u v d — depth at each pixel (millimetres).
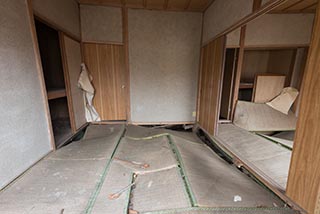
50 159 1898
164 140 2518
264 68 4523
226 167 1990
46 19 2012
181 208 1207
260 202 1311
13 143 1491
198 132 3514
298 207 1193
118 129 3193
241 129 3092
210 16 2932
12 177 1472
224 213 1170
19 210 1188
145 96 3613
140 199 1375
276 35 3188
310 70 1079
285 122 3273
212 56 2842
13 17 1504
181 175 1604
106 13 3148
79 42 3109
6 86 1427
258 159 1989
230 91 3555
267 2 1477
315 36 1045
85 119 3369
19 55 1577
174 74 3562
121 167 1818
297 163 1192
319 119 1022
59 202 1275
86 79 3203
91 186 1471
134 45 3354
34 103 1781
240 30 3154
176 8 3205
